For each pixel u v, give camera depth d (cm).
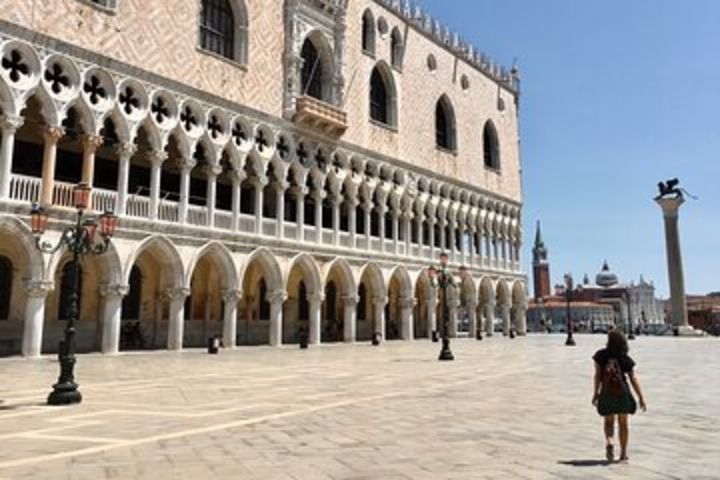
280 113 4344
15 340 3158
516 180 7719
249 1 4172
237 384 1950
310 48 4869
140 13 3434
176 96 3591
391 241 5419
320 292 4544
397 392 1798
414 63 5975
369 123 5241
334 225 4794
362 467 896
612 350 996
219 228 3816
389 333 6019
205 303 4250
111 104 3231
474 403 1581
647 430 1224
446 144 6531
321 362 2903
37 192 2920
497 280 7000
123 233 3222
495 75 7469
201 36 3900
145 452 989
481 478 839
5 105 2791
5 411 1382
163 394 1688
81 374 2175
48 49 2978
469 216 6638
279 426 1227
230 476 841
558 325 12688
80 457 952
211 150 3784
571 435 1156
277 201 4281
